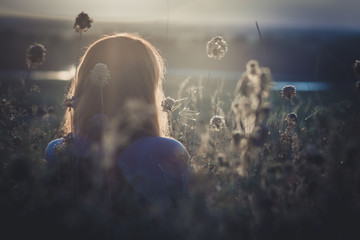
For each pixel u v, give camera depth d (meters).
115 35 3.05
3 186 2.53
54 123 4.13
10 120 3.68
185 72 25.06
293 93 3.39
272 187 2.38
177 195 2.42
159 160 2.54
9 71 25.12
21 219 2.32
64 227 2.23
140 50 2.91
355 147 2.40
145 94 2.81
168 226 2.10
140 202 2.44
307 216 2.30
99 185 2.38
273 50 34.25
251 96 2.15
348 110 3.34
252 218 2.32
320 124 3.04
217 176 2.66
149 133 2.65
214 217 2.19
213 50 3.34
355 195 2.37
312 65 28.67
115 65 2.83
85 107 2.78
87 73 2.89
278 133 3.18
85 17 2.88
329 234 2.28
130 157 2.55
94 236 2.19
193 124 3.76
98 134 2.41
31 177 2.33
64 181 2.68
